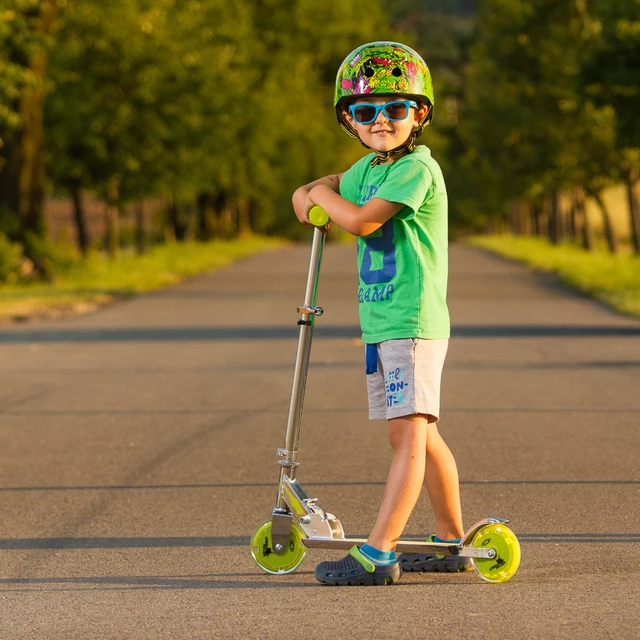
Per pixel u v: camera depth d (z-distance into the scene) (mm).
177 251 61219
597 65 32250
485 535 6430
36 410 13492
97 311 28750
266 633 5535
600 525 7797
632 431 11672
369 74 6219
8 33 32062
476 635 5441
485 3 60719
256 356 18859
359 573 6332
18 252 36031
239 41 55156
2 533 7844
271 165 76938
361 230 6172
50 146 43875
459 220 123375
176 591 6348
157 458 10547
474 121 72938
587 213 70875
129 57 43406
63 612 5988
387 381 6270
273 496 8938
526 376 16031
